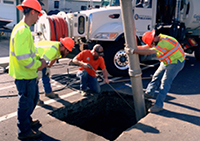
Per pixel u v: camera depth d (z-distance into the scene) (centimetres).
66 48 276
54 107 349
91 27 519
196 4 726
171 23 642
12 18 1558
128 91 437
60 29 477
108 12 534
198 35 823
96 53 394
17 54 212
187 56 988
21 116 242
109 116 454
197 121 309
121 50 542
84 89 411
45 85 388
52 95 395
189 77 574
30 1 223
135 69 311
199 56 845
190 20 734
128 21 289
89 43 534
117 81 510
